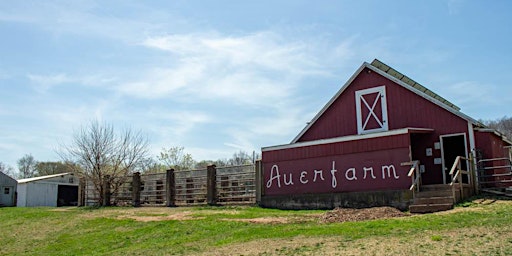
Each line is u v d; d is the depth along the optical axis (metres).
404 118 23.28
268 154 24.38
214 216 19.56
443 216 15.32
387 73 24.66
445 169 21.97
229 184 25.69
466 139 21.50
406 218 15.67
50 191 52.12
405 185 19.89
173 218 19.77
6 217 25.59
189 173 28.44
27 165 92.94
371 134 21.16
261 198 24.17
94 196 32.56
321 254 11.31
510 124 64.81
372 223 14.80
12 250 17.78
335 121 25.38
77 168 33.47
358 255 10.91
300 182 23.03
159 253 13.59
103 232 18.53
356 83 25.05
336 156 22.08
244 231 15.47
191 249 13.63
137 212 23.59
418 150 22.69
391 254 10.73
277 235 14.15
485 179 21.16
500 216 14.41
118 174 31.73
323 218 17.09
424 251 10.77
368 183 20.95
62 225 21.33
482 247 10.74
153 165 43.38
